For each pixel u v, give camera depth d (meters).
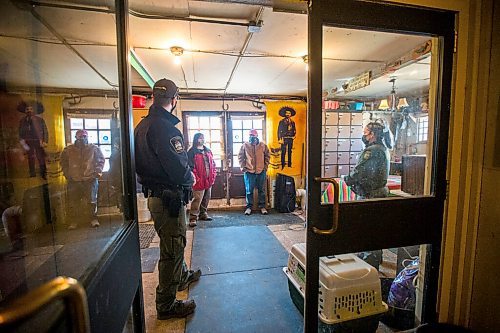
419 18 1.28
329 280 1.41
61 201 0.84
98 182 1.04
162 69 3.12
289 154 4.82
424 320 1.52
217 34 2.11
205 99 4.64
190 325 1.70
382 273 1.96
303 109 4.82
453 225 1.45
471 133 1.40
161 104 1.66
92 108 1.03
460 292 1.49
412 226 1.38
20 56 0.68
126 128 1.11
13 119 0.65
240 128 4.83
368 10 1.20
